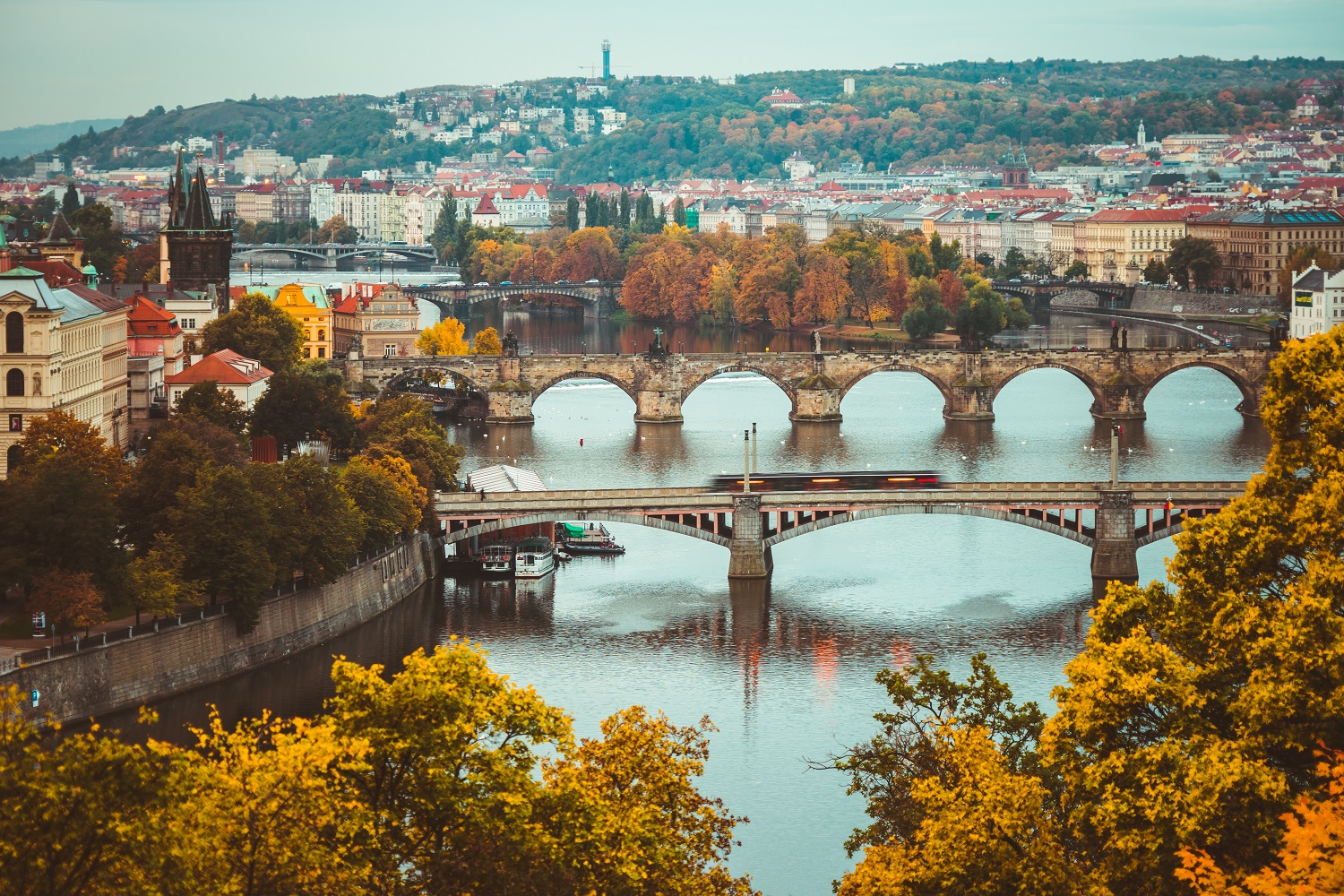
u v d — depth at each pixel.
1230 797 187.38
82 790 159.62
